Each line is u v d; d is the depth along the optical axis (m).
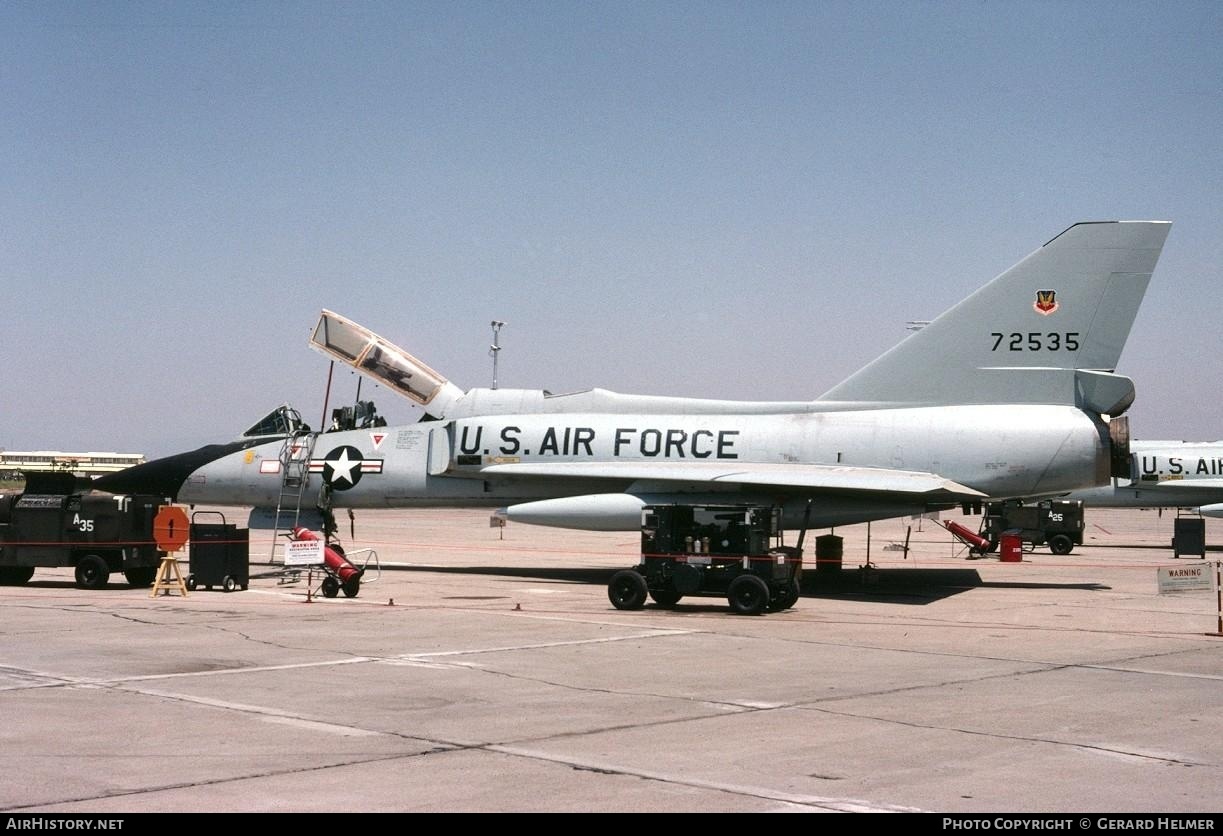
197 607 17.56
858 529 60.53
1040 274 22.28
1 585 21.28
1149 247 21.91
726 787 7.15
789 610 18.23
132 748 8.03
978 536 34.66
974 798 6.96
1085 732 8.89
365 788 7.03
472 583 22.92
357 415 25.77
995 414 22.14
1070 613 18.17
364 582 23.00
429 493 24.59
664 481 22.64
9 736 8.39
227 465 25.50
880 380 23.00
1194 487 40.50
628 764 7.71
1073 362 22.16
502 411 24.59
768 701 10.09
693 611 17.72
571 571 26.22
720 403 23.62
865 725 9.09
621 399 24.09
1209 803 6.89
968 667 12.27
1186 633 15.53
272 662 12.05
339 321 25.38
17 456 109.50
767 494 22.45
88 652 12.67
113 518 20.42
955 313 22.69
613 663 12.26
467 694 10.28
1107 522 73.56
